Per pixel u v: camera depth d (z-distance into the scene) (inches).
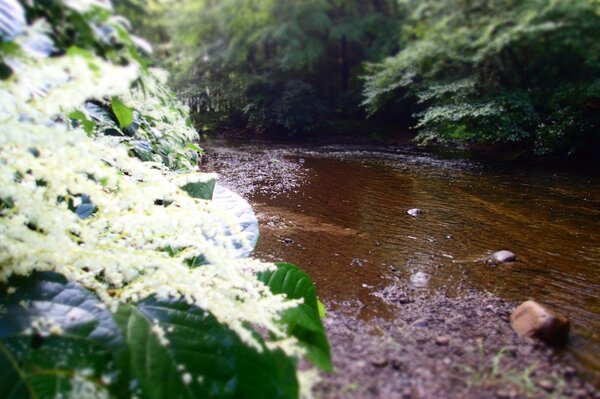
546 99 289.1
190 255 36.0
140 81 30.4
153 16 485.4
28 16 21.6
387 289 70.5
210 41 488.4
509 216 129.5
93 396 24.6
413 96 362.9
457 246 98.5
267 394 29.1
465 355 43.3
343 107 444.8
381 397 33.4
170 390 27.1
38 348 26.3
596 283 75.8
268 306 33.9
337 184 179.0
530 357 44.1
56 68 21.0
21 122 23.2
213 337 30.7
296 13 437.7
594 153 243.3
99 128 59.3
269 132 428.5
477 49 310.7
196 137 127.3
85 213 39.4
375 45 449.1
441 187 177.5
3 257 27.0
